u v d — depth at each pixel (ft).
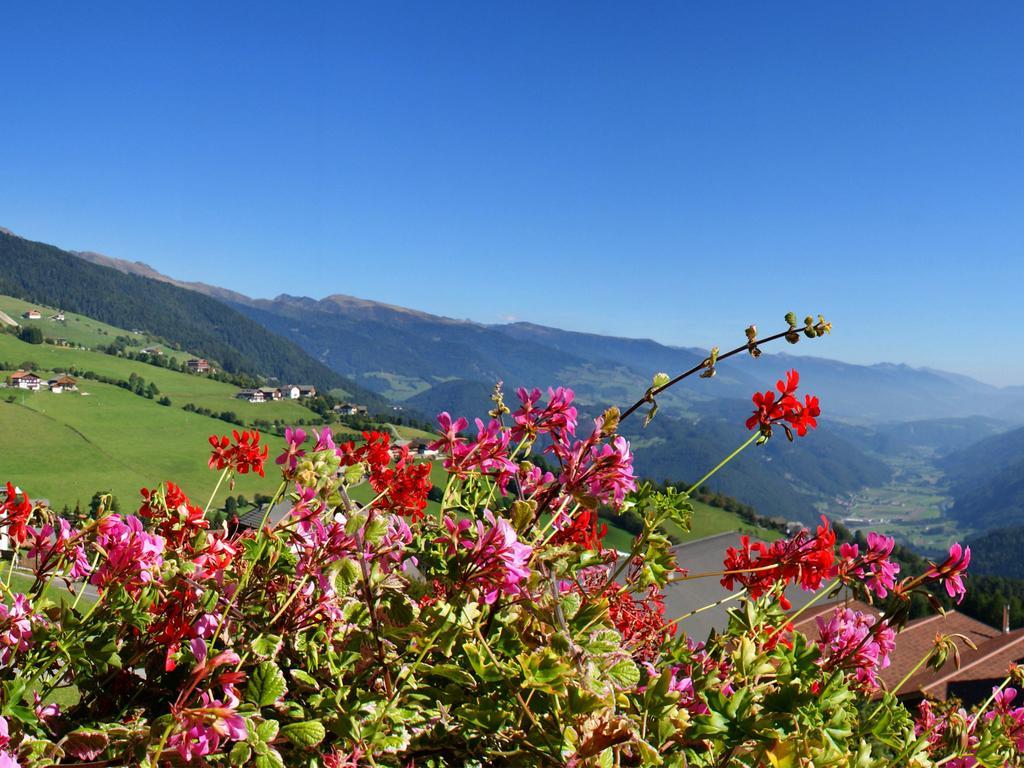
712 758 5.90
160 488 8.23
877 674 8.68
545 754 5.64
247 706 5.53
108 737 5.30
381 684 6.46
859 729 7.66
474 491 8.95
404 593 6.68
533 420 8.24
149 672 6.69
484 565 6.17
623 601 9.87
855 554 8.26
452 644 6.09
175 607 6.75
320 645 7.19
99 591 6.53
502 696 6.06
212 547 7.55
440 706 6.18
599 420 7.79
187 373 654.94
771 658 7.61
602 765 5.39
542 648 5.95
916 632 79.56
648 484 8.16
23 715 5.57
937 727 8.86
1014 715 9.21
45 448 362.74
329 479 7.01
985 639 98.32
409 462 8.13
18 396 436.76
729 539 119.55
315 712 6.12
